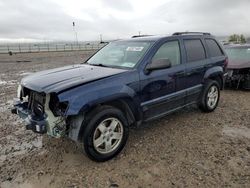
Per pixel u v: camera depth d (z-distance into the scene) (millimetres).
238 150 4059
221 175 3381
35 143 4477
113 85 3793
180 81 4867
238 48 9383
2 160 3900
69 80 3723
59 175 3479
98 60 5035
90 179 3379
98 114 3611
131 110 4156
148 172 3502
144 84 4188
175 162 3736
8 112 6332
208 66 5562
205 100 5645
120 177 3410
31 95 3924
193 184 3205
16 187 3238
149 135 4684
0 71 15422
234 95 7645
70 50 46469
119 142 3934
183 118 5551
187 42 5199
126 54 4645
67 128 3615
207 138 4531
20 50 41719
